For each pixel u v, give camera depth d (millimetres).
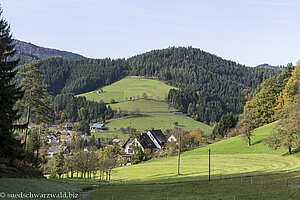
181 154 111000
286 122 74875
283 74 131375
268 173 58281
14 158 44750
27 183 39969
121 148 149250
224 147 104625
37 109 61906
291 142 72000
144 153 117938
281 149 85188
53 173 91500
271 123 116938
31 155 67625
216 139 139125
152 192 50781
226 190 46344
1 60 44750
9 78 44688
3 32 46344
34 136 70250
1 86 42375
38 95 60812
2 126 41500
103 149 133875
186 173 74312
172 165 92500
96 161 83125
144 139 148000
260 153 87750
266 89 125562
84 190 53594
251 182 50406
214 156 95250
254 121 101062
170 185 56906
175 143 116625
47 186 43938
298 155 74000
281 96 117875
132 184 63219
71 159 85312
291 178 49562
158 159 110500
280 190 41625
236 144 104188
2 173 43312
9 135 42469
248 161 79938
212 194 44656
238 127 104562
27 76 59531
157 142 150250
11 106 44156
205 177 63125
